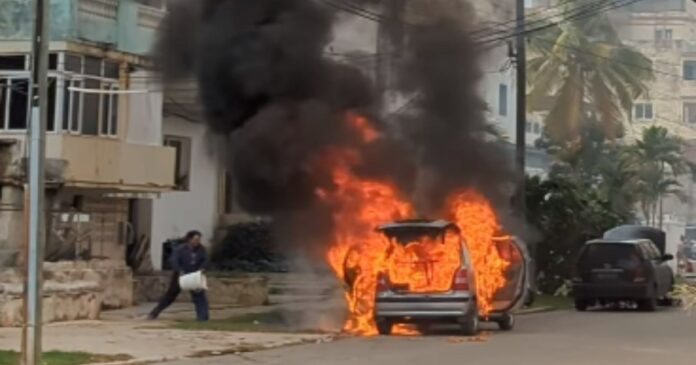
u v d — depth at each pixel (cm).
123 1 2636
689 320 2464
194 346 1712
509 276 2131
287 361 1550
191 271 2186
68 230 2536
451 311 1931
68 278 2223
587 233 3469
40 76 1409
